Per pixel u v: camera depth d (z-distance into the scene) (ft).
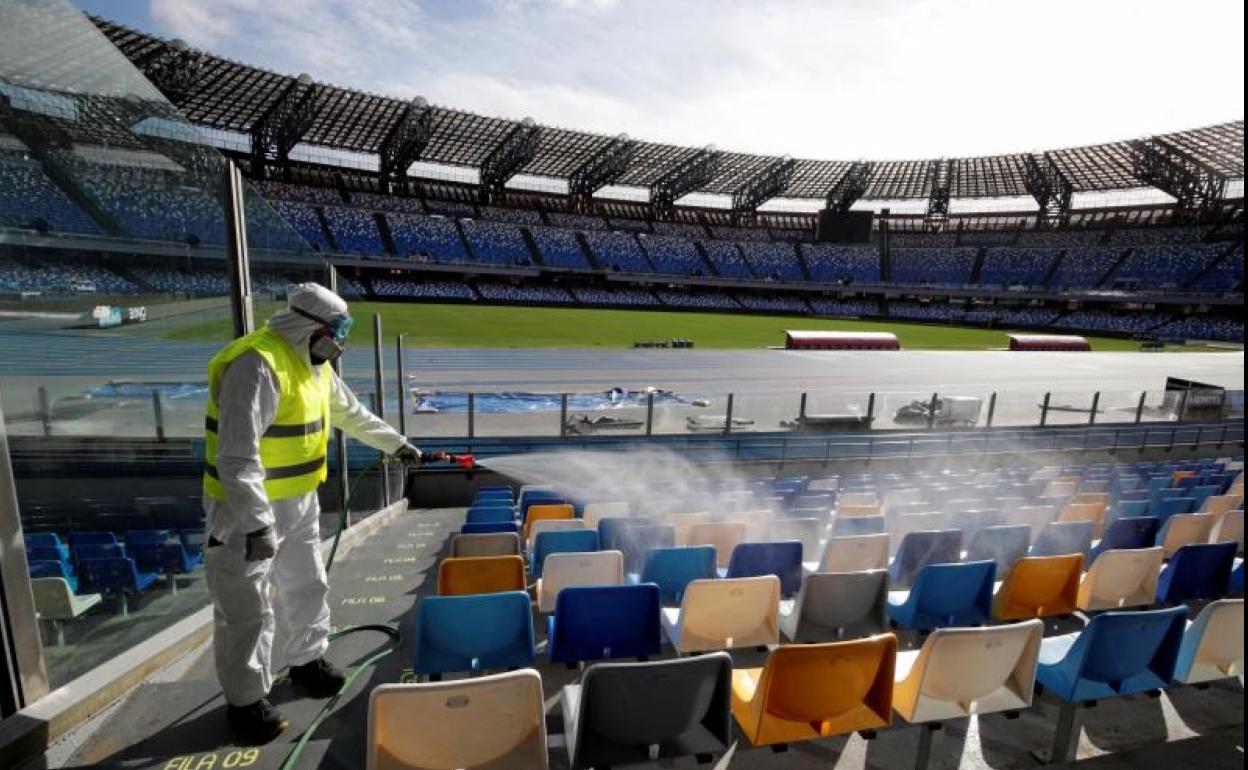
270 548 8.47
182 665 11.96
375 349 29.07
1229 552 16.02
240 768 8.70
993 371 87.97
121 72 11.50
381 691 7.39
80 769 8.52
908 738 10.91
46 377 27.71
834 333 111.75
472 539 16.30
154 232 16.63
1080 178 213.05
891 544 21.67
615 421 45.91
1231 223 183.32
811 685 9.41
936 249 226.17
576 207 223.51
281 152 167.53
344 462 22.80
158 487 28.17
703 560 16.55
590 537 17.99
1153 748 10.25
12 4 9.68
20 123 12.45
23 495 26.09
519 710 7.90
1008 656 10.27
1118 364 100.53
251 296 15.21
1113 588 15.74
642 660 12.45
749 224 245.45
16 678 9.05
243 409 8.34
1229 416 54.34
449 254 184.65
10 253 27.17
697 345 112.57
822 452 44.57
